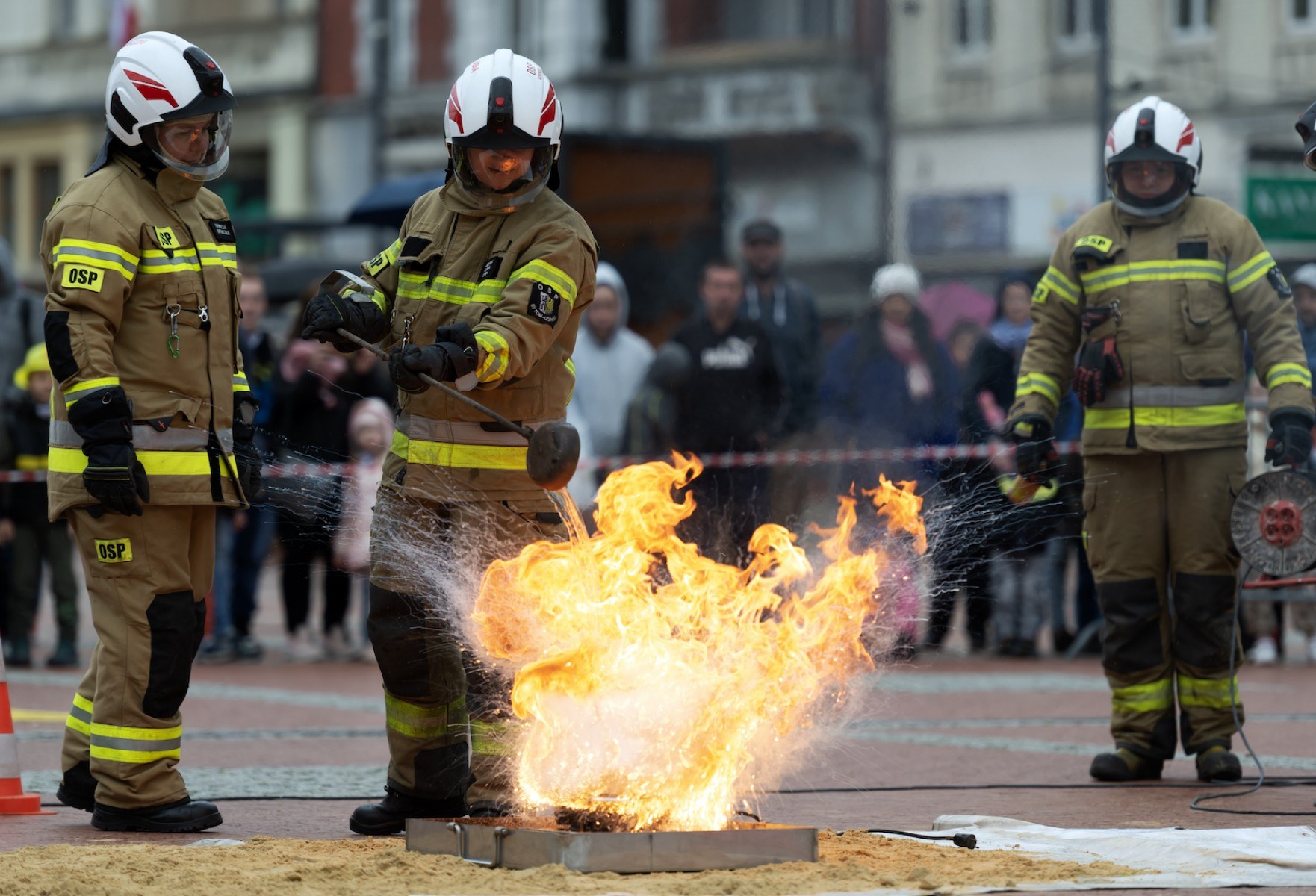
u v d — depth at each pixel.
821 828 7.44
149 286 7.53
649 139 24.44
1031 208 37.28
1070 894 5.89
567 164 23.94
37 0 50.88
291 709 12.80
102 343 7.34
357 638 17.83
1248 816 7.89
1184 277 9.41
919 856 6.47
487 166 7.11
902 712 12.47
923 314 16.83
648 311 24.28
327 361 16.22
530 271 7.07
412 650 7.39
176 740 7.59
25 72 51.19
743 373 15.02
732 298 15.12
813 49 39.66
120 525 7.48
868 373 16.56
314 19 47.03
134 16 49.41
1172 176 9.42
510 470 7.29
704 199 24.66
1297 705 13.05
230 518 17.03
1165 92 36.72
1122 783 9.17
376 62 46.38
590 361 15.57
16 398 16.58
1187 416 9.34
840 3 39.62
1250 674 15.91
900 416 16.48
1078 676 15.23
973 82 38.12
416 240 7.37
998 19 37.78
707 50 41.19
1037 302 9.91
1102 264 9.56
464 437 7.27
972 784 9.07
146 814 7.48
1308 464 9.26
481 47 44.75
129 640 7.49
